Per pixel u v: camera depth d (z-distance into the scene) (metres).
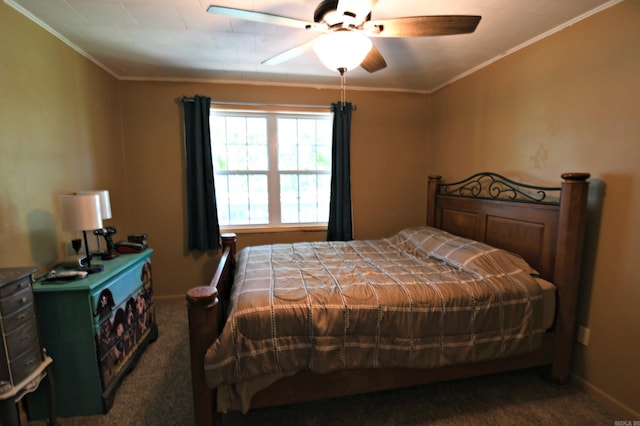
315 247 2.62
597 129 1.68
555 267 1.74
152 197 2.97
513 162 2.26
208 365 1.25
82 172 2.21
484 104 2.54
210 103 2.90
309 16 1.76
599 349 1.70
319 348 1.38
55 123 1.93
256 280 1.73
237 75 2.82
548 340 1.75
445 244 2.29
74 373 1.56
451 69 2.67
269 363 1.34
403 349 1.48
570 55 1.82
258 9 1.68
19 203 1.62
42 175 1.80
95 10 1.67
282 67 2.62
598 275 1.69
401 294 1.56
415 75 2.83
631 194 1.54
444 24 1.35
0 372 1.22
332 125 3.14
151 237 3.01
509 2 1.60
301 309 1.41
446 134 3.08
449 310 1.54
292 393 1.43
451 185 2.89
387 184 3.39
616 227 1.60
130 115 2.84
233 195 3.25
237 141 3.19
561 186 1.74
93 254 2.07
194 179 2.94
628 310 1.56
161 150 2.93
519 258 1.95
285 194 3.34
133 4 1.62
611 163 1.62
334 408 1.64
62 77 2.00
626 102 1.54
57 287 1.49
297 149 3.32
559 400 1.69
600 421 1.55
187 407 1.66
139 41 2.08
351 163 3.29
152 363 2.05
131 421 1.56
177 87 2.89
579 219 1.64
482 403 1.67
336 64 1.51
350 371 1.48
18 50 1.63
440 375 1.59
